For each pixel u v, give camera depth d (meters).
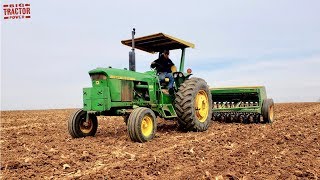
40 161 5.05
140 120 6.71
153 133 7.09
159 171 4.46
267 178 4.09
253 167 4.63
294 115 13.59
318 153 5.57
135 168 4.61
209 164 4.82
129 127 6.70
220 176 4.10
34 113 19.94
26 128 10.28
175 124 10.40
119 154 5.57
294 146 6.20
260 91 10.16
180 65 8.95
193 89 8.19
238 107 10.39
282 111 16.84
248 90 10.22
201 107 8.61
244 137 7.30
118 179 4.07
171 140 7.04
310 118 11.70
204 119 8.72
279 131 8.21
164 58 8.62
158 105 7.97
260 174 4.29
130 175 4.25
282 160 5.05
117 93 7.06
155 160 5.03
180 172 4.41
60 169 4.61
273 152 5.65
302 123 10.10
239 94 10.67
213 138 7.22
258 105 10.48
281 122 10.60
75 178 4.14
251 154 5.52
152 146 6.32
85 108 7.04
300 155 5.42
